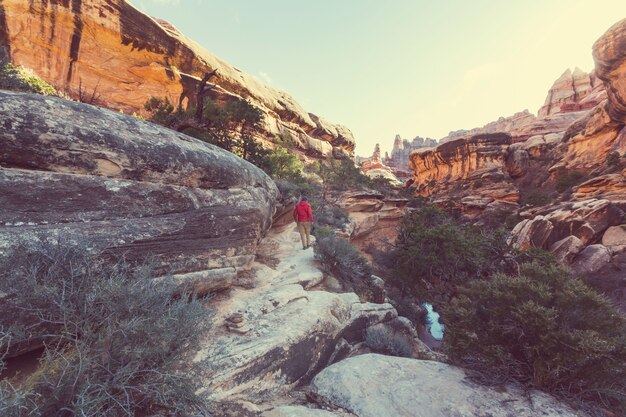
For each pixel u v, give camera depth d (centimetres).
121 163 382
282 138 4209
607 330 388
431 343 1408
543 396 362
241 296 532
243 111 1839
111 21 2523
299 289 599
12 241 260
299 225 947
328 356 504
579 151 4703
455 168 6262
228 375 337
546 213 3469
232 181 547
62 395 192
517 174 5584
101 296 222
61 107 360
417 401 361
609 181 3234
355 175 3922
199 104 1543
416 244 2050
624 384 352
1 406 162
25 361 276
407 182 8225
